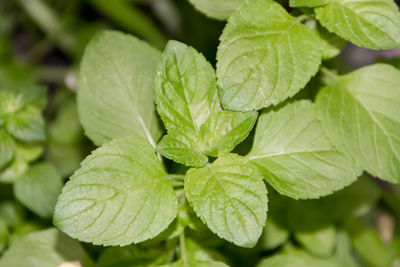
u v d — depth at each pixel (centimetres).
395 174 31
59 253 34
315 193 31
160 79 31
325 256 36
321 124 32
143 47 33
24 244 34
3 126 35
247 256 36
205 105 31
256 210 30
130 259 33
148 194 30
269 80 30
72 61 51
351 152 31
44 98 36
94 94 33
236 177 30
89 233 30
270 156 32
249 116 31
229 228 30
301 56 31
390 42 31
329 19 31
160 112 31
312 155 31
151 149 31
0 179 36
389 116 32
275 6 31
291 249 36
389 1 31
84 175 30
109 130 33
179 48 31
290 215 35
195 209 30
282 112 32
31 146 36
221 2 33
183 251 32
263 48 31
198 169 31
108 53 33
